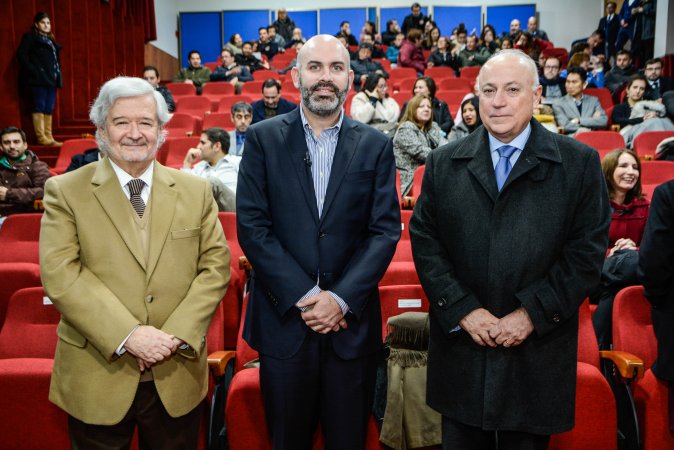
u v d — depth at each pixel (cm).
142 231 173
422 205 183
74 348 168
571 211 168
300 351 180
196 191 180
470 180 174
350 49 1220
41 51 630
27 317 237
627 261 267
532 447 172
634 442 213
